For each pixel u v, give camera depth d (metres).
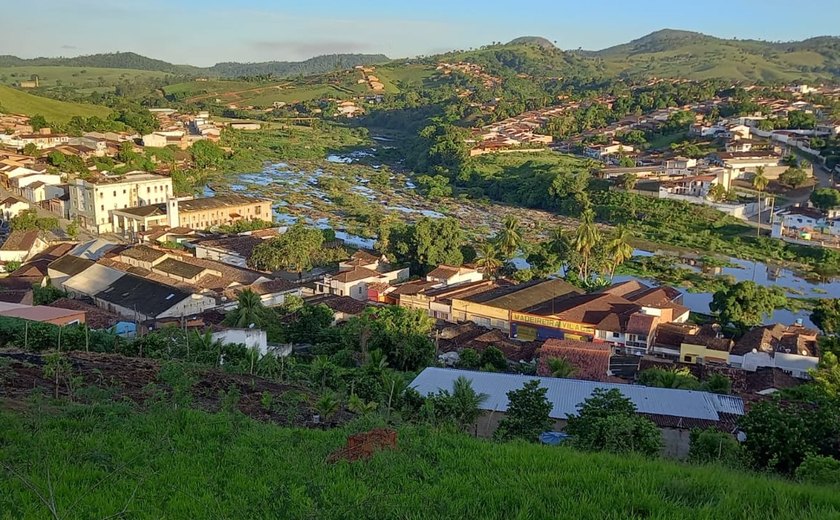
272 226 114.62
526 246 106.56
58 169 135.50
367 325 55.34
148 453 17.11
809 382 51.31
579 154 185.88
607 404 29.59
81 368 29.14
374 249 96.81
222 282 75.81
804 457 24.31
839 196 114.81
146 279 71.06
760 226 117.12
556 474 15.88
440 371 40.81
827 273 96.81
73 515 12.65
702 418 35.34
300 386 35.22
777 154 146.00
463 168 166.88
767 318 76.81
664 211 125.25
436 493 14.57
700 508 13.52
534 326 66.50
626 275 94.56
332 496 14.37
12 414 19.23
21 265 83.62
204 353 39.81
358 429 21.52
